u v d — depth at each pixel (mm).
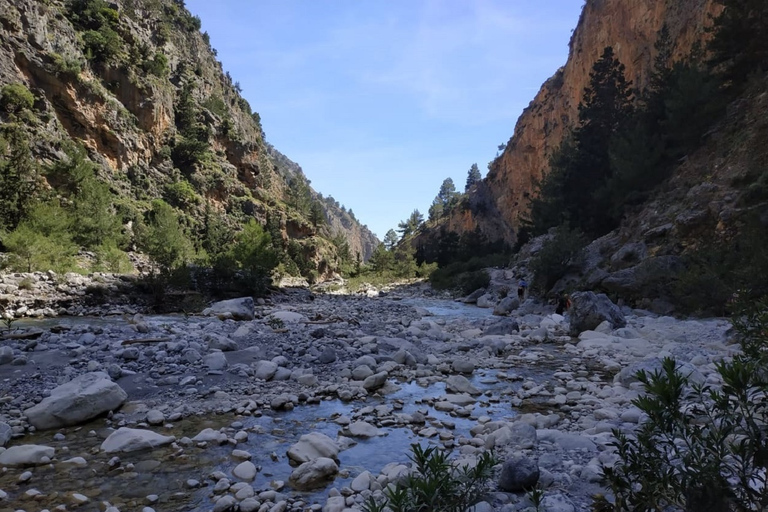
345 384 8602
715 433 2881
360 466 5277
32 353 9250
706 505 2549
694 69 28484
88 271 27484
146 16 89625
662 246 22531
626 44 73688
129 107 65875
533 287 27812
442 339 15094
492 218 113812
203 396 7703
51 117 49906
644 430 3170
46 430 6156
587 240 31594
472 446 5715
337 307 24719
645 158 29234
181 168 74375
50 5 58688
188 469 5078
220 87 116750
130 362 9086
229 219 75500
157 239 41062
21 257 22109
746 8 27922
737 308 5531
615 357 11844
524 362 11516
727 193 21062
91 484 4688
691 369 8023
